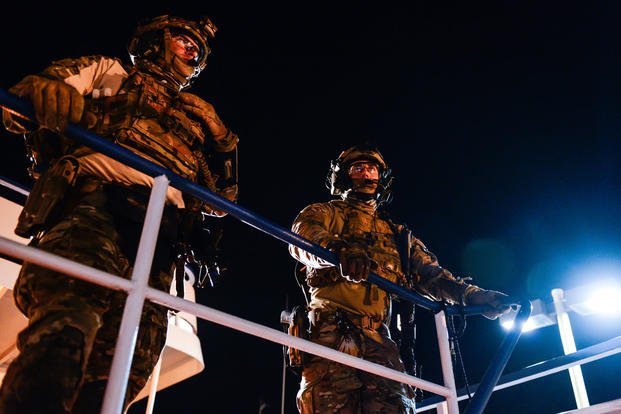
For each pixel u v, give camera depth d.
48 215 1.73
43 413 1.27
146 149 2.10
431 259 2.98
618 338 2.69
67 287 1.54
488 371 2.37
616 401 2.54
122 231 1.85
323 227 2.52
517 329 2.50
